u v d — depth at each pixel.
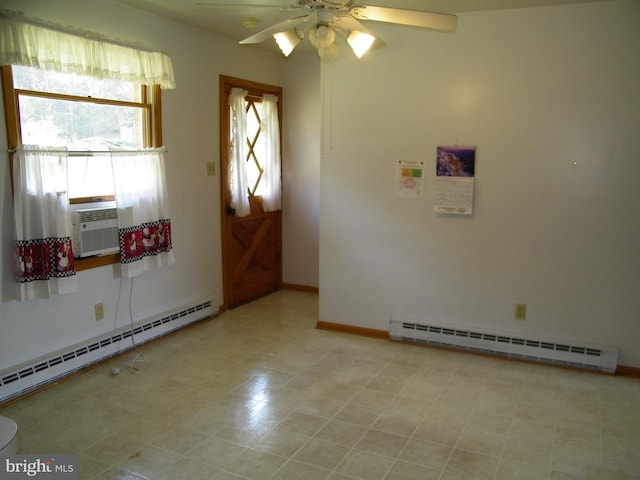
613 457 2.42
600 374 3.35
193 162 4.13
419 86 3.62
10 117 2.79
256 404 2.93
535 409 2.88
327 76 3.89
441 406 2.92
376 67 3.72
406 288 3.89
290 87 5.07
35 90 2.92
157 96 3.69
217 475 2.29
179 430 2.65
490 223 3.56
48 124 3.03
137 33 3.48
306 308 4.79
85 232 3.24
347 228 4.01
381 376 3.32
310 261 5.29
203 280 4.38
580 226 3.33
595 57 3.15
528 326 3.56
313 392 3.09
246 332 4.12
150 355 3.62
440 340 3.78
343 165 3.95
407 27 3.57
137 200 3.52
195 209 4.21
